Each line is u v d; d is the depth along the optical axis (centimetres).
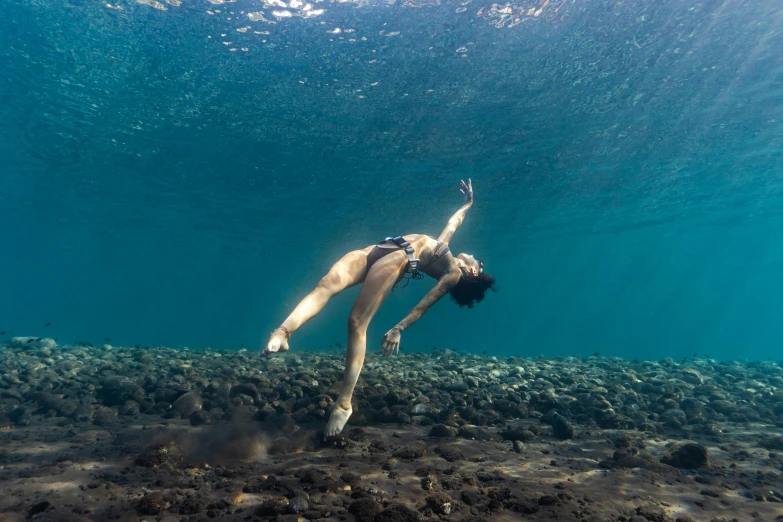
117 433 451
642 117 1541
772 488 352
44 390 595
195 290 10525
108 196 2662
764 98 1405
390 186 2209
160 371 774
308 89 1339
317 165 1931
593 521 270
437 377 837
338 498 294
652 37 1098
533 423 545
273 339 352
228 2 1008
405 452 386
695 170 2156
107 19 1077
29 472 334
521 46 1131
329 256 4562
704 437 512
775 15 1015
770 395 697
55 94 1470
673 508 305
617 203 2798
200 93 1389
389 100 1391
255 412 521
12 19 1102
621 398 661
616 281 10131
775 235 4372
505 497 304
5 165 2278
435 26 1061
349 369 402
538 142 1727
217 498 288
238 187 2267
